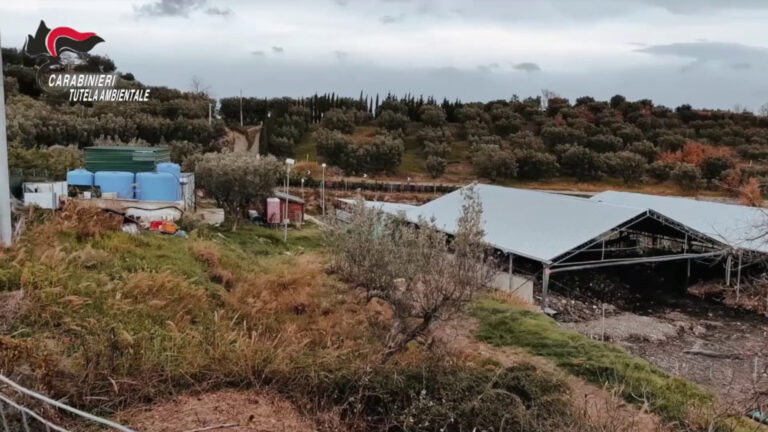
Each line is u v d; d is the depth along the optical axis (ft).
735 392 38.70
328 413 17.30
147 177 52.49
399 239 32.09
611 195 96.32
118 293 27.55
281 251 61.62
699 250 76.84
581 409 21.66
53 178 52.80
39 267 27.71
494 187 89.20
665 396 30.17
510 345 39.52
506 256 65.87
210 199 78.33
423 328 29.71
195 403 17.01
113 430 14.90
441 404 18.54
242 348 20.35
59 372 16.75
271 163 76.69
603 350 38.70
